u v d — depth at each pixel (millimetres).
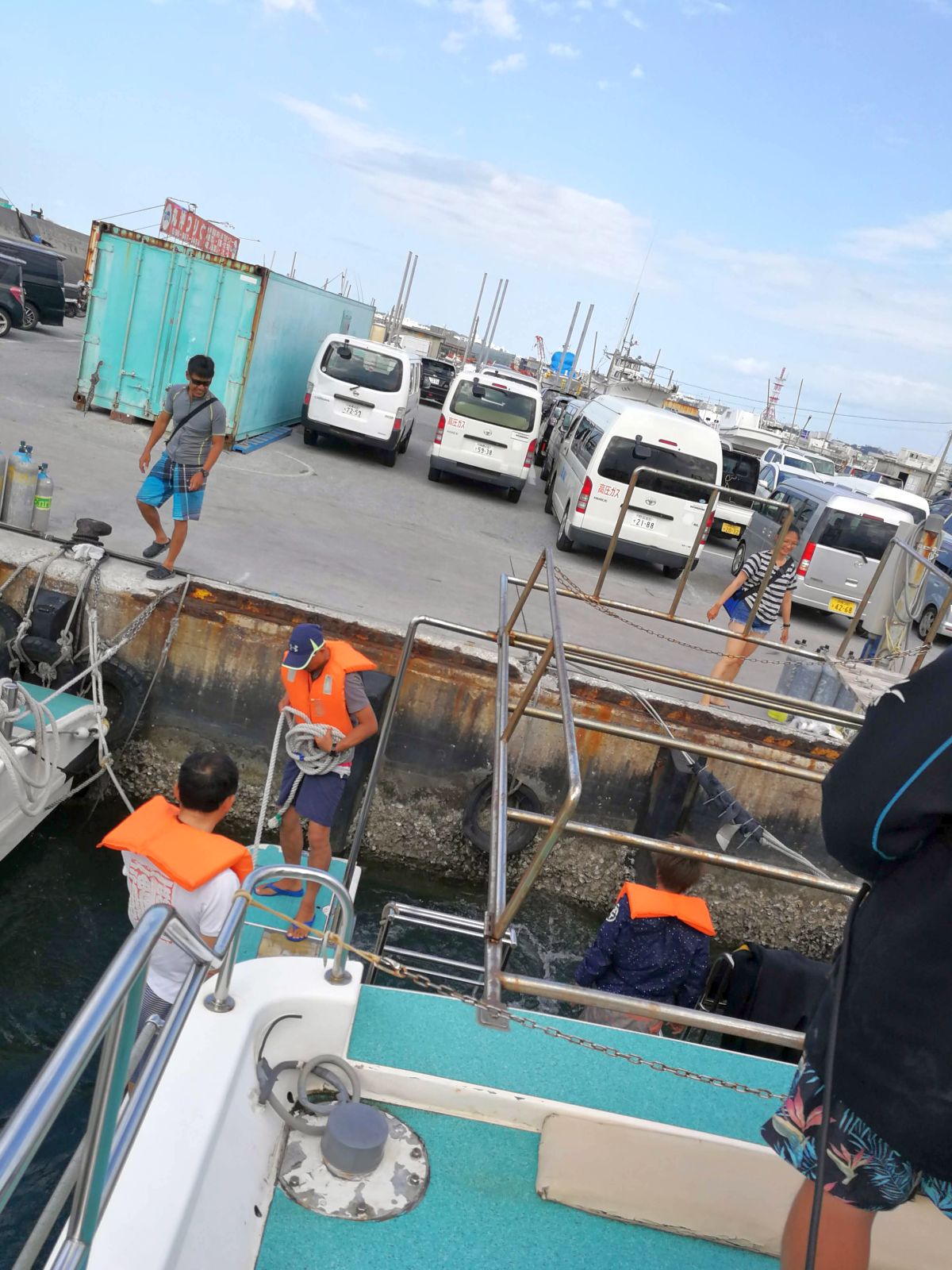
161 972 3740
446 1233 2318
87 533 8414
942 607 7012
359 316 25812
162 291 14836
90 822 7918
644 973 4363
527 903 8461
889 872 1591
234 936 2377
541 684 8312
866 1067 1598
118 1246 1823
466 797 8570
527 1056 2885
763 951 5215
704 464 14047
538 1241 2342
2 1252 4148
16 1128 1131
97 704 7688
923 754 1428
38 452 12148
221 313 14883
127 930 6801
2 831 6434
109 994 1337
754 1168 2629
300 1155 2443
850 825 1499
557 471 17922
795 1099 1778
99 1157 1482
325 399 17141
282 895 5500
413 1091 2691
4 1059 5406
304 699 5195
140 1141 2074
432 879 8414
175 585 8211
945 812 1427
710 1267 2348
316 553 11055
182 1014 1995
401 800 8586
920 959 1536
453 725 8453
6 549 8109
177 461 8094
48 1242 4184
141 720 8461
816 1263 1705
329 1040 2664
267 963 2750
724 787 7520
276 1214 2264
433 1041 2861
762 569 9367
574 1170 2516
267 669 8375
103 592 8094
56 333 25188
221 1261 2023
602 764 8492
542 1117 2699
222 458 14891
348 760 5355
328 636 8320
